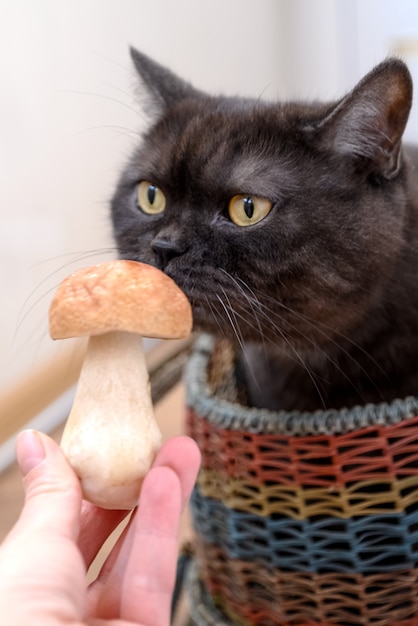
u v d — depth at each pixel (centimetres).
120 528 57
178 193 44
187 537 60
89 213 83
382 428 41
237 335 44
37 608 28
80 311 32
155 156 46
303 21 114
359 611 45
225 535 47
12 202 71
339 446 41
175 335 33
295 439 42
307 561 44
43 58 73
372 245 43
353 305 44
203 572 51
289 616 47
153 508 32
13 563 29
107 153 84
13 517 64
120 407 33
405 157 45
